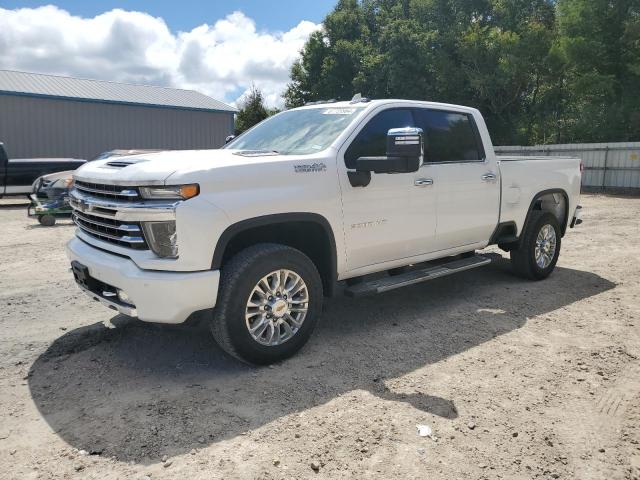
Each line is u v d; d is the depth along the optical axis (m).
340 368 3.91
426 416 3.24
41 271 6.97
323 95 40.25
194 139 27.92
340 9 42.34
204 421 3.17
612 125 26.00
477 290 6.00
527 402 3.43
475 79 29.56
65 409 3.33
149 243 3.51
